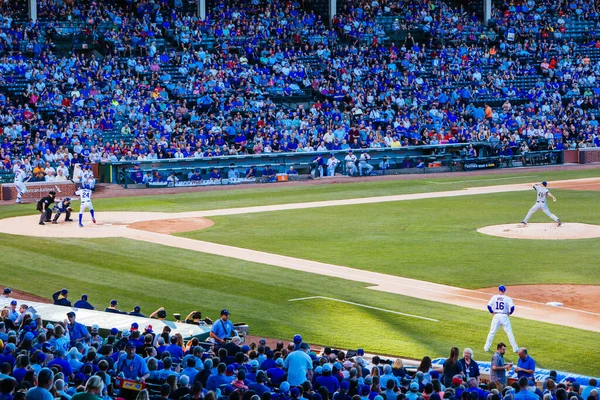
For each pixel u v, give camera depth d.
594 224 71.62
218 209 82.56
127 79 109.81
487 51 133.12
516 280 53.19
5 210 82.19
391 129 113.75
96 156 98.94
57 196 90.75
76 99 105.12
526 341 41.41
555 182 100.06
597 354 39.47
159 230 71.12
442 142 114.94
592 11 142.12
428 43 134.75
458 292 50.69
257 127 109.19
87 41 116.38
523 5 141.50
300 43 126.88
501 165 115.19
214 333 37.62
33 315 38.44
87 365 28.06
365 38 131.25
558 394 25.05
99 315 39.91
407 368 34.56
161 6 123.81
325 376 27.91
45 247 64.00
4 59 106.81
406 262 58.53
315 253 61.81
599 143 121.75
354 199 88.69
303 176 104.81
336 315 46.09
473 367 33.25
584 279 53.16
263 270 56.44
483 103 125.00
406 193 92.75
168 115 107.88
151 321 39.03
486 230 69.81
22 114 100.25
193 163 101.31
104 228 71.94
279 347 32.97
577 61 133.00
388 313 46.41
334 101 119.00
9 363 27.58
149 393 27.52
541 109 124.31
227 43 122.50
